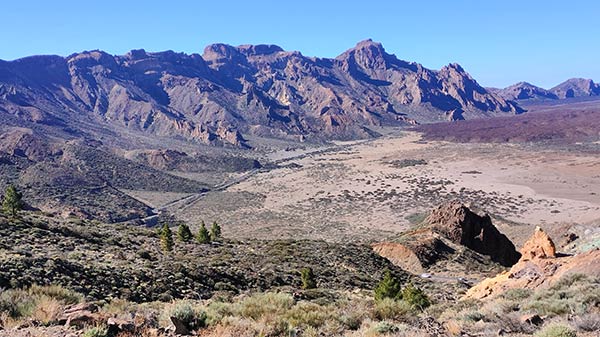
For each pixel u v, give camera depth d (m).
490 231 61.72
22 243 29.59
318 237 100.62
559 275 23.64
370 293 30.02
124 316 10.53
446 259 52.41
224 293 24.66
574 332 9.50
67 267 21.59
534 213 119.62
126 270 24.47
